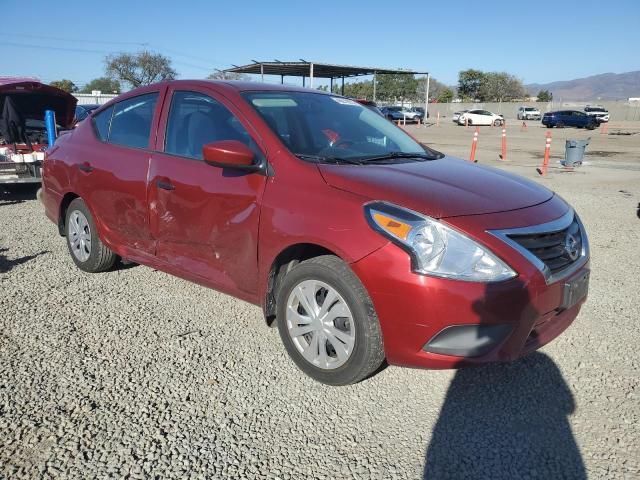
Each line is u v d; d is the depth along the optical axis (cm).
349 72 3894
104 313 414
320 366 316
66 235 516
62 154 500
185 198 375
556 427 289
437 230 274
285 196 320
